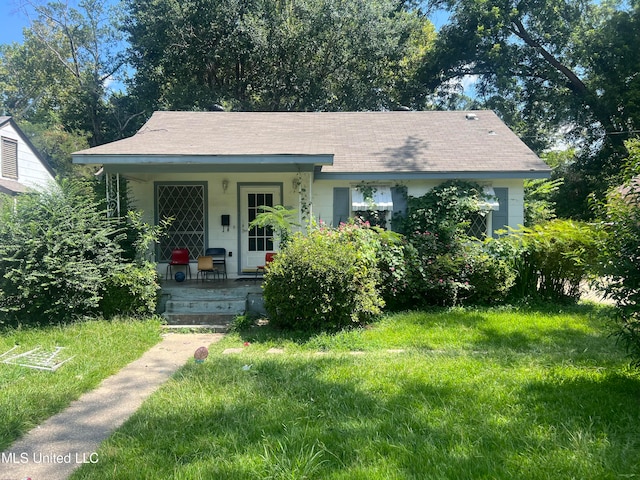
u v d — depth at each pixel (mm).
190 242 11227
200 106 21734
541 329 7078
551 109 23516
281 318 7449
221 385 4719
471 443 3352
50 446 3514
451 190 10359
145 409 4133
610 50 19938
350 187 10836
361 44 22375
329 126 13023
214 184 11234
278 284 7293
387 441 3371
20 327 7320
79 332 7137
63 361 5695
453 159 10875
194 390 4578
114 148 9383
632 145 4742
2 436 3598
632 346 4668
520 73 23391
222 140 10758
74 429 3828
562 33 22297
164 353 6363
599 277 4707
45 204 8055
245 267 11320
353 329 7195
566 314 8164
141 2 22312
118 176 9562
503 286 8867
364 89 23703
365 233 8516
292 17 22094
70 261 7742
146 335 7133
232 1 21359
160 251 11109
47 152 31609
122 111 23688
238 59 22500
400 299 8703
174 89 21922
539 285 9406
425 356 5723
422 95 25078
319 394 4391
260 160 8922
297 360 5617
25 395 4465
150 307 8203
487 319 7723
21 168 18359
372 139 12180
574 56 21547
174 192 11227
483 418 3777
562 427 3594
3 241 7672
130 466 3115
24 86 33188
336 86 23828
